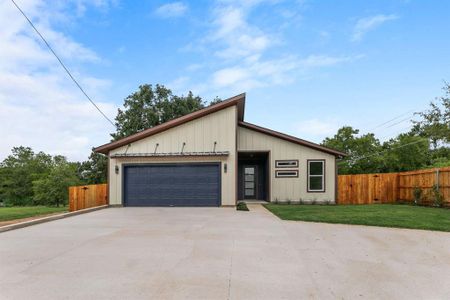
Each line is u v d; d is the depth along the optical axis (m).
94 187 16.20
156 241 6.32
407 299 3.49
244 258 5.07
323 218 9.20
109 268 4.52
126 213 11.26
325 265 4.73
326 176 15.52
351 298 3.50
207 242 6.22
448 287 3.85
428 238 6.62
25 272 4.37
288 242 6.24
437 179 12.88
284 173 15.70
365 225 8.21
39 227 8.24
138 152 14.16
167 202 13.77
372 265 4.74
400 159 26.00
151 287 3.77
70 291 3.65
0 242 6.38
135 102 29.73
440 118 19.22
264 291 3.67
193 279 4.06
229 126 13.86
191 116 13.84
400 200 15.87
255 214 10.75
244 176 18.38
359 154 26.84
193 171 13.73
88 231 7.55
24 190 41.59
